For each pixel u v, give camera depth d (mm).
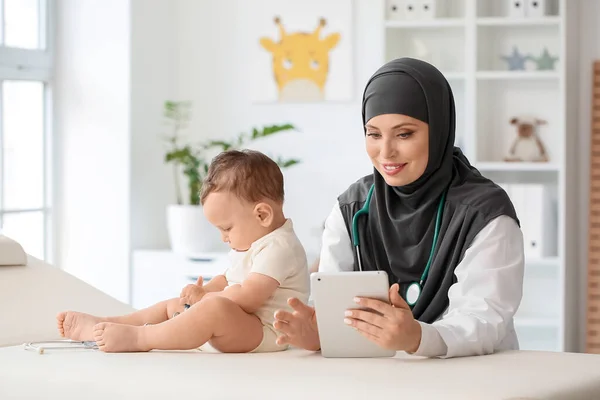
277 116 5430
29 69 5094
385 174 2260
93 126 5258
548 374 1834
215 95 5523
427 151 2242
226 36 5496
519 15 4891
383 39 4984
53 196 5305
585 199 5094
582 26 5082
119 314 2641
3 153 4965
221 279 2291
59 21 5309
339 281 1928
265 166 2223
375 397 1628
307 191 5387
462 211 2236
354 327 1934
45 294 2641
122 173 5211
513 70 4980
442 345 1979
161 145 5465
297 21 5375
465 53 5012
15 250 2773
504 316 2109
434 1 4973
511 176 5109
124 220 5215
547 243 4918
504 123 5051
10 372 1875
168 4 5508
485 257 2156
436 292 2277
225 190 2195
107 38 5234
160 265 5066
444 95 2283
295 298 2035
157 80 5426
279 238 2182
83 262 5297
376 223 2426
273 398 1648
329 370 1840
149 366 1888
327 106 5348
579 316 5109
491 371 1841
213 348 2115
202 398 1680
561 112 4770
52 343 2197
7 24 4988
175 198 5570
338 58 5316
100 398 1741
